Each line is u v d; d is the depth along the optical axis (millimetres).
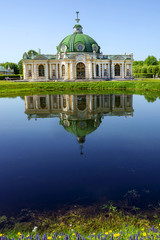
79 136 17781
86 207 8484
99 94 47031
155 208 8328
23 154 14219
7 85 57469
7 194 9562
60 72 78250
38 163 12789
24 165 12562
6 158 13594
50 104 35000
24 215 8055
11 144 16203
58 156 13781
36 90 58781
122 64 79375
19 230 7113
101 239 5301
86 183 10391
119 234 5332
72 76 74750
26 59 76438
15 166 12453
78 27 81688
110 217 7762
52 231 7027
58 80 76688
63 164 12594
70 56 75375
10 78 87250
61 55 77562
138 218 7676
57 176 11164
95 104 34031
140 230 6449
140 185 10109
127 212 8102
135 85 58938
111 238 5270
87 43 78750
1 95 48531
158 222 7410
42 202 8898
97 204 8688
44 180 10773
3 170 11953
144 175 11062
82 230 6973
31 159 13391
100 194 9422
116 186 10062
